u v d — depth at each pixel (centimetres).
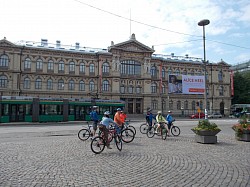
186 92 5906
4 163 924
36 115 3544
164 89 7075
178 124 3447
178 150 1235
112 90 6378
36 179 723
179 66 7281
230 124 3553
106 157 1048
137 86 6719
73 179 727
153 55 7431
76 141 1567
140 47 6769
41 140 1627
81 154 1112
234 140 1666
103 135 1175
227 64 7875
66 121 3750
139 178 744
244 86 8494
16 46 5656
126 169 848
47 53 5962
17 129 2608
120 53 6544
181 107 7181
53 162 945
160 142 1555
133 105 6681
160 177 756
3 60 5591
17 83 5625
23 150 1208
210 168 866
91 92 6281
